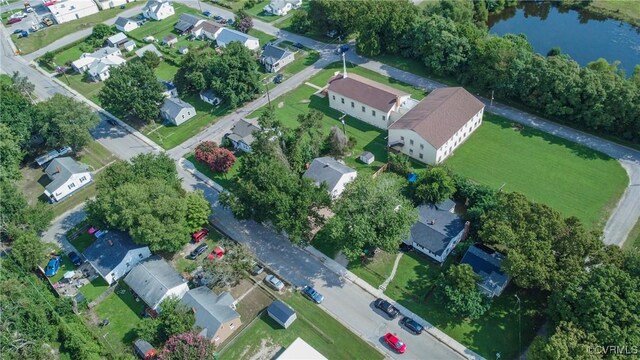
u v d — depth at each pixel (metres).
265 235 85.88
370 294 74.19
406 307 71.75
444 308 69.81
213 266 75.44
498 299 70.81
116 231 83.81
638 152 93.06
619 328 56.03
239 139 105.38
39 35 169.62
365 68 128.62
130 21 163.12
